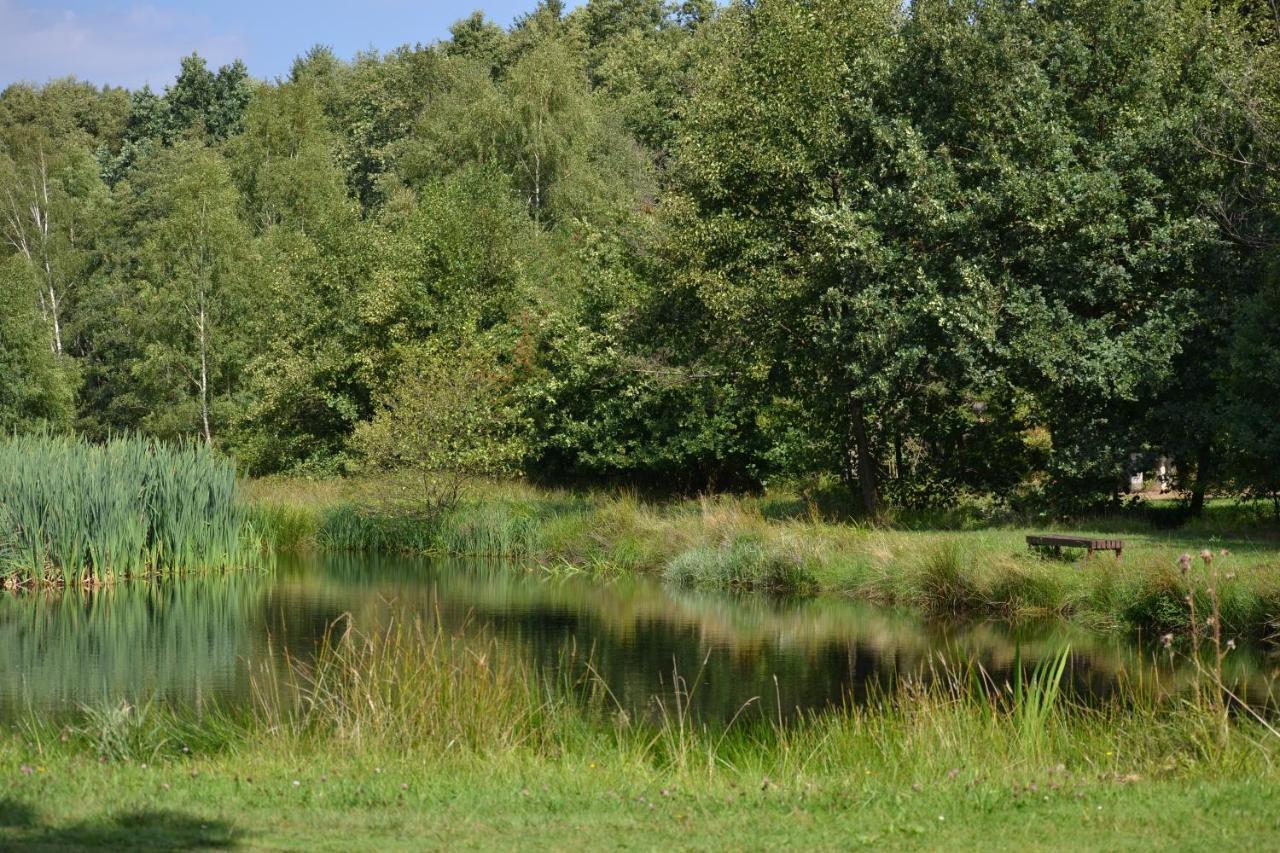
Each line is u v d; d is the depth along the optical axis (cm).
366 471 3180
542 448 3675
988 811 712
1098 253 2322
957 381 2470
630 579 2433
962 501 2752
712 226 2572
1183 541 2014
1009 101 2391
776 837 659
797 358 2598
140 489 2434
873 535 2238
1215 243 2297
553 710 1084
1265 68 2405
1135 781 791
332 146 7275
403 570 2616
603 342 3500
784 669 1470
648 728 1130
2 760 868
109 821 682
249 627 1823
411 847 636
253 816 700
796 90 2559
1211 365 2308
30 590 2264
